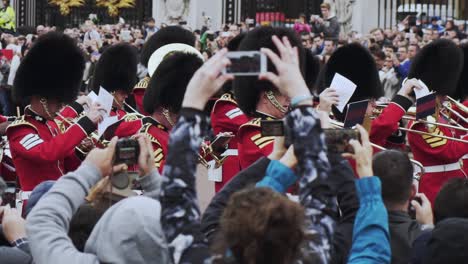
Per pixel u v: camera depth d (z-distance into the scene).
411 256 17.69
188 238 13.73
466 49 34.28
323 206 14.04
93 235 15.69
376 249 15.32
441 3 72.19
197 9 86.69
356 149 15.58
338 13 76.38
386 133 29.48
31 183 27.50
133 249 15.29
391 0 75.44
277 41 14.29
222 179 30.27
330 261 14.34
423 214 19.92
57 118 29.55
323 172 14.05
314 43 65.81
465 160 32.25
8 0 95.50
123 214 15.40
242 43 27.02
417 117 29.30
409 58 53.72
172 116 27.83
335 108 28.64
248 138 24.77
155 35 40.75
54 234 15.35
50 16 97.50
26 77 28.53
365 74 30.86
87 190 15.83
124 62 34.31
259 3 84.19
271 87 24.47
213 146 28.19
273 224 12.82
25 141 27.11
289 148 15.21
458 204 19.08
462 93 34.22
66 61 28.95
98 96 27.14
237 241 12.86
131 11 94.81
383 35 64.12
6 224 18.48
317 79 32.91
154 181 16.39
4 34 78.06
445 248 17.19
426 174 31.02
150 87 28.00
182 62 27.86
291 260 12.95
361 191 15.55
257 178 16.38
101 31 81.00
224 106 29.03
